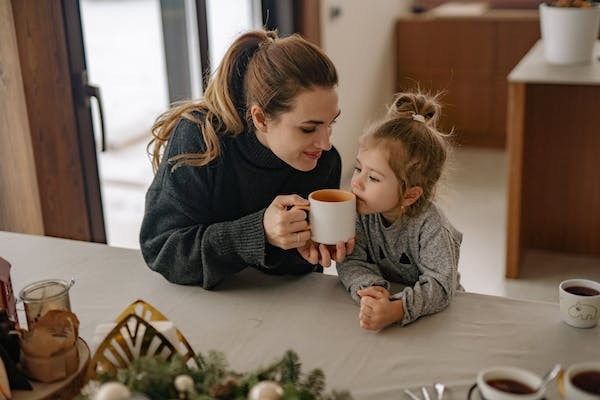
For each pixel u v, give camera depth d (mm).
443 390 1090
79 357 1122
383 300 1272
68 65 2174
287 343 1233
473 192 4090
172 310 1352
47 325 1103
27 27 2047
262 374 940
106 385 878
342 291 1417
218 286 1447
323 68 1333
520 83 2760
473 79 4781
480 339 1236
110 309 1358
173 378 931
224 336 1261
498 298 1377
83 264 1554
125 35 4000
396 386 1109
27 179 2127
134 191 3736
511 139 2850
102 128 2309
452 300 1368
